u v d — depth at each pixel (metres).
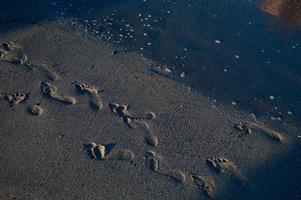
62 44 3.62
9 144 2.98
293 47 3.80
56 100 3.25
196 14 3.99
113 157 2.98
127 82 3.41
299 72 3.62
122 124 3.16
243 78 3.53
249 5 4.12
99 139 3.07
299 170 3.04
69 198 2.78
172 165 2.98
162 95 3.35
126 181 2.88
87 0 4.01
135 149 3.04
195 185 2.90
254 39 3.82
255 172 3.00
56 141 3.03
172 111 3.27
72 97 3.28
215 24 3.92
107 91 3.34
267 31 3.90
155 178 2.91
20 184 2.81
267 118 3.30
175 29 3.84
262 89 3.47
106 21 3.84
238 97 3.40
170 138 3.12
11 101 3.20
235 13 4.04
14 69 3.39
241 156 3.07
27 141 3.01
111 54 3.58
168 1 4.09
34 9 3.87
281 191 2.93
